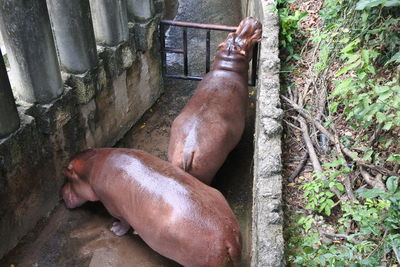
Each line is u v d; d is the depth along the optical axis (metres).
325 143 4.29
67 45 4.83
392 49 4.37
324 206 3.59
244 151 6.04
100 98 5.53
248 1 8.42
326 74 4.98
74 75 5.00
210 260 3.81
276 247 3.22
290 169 4.14
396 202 3.27
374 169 3.81
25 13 4.09
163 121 6.62
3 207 4.46
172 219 3.94
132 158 4.53
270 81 4.89
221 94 5.38
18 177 4.56
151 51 6.43
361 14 4.79
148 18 6.00
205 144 4.79
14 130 4.36
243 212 5.20
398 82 3.83
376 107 3.64
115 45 5.57
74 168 4.89
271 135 4.19
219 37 8.62
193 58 8.03
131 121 6.43
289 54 5.75
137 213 4.24
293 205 3.76
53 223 5.09
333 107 4.20
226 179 5.61
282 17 6.06
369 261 2.97
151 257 4.70
